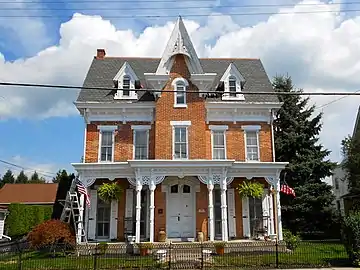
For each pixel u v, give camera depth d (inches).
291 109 1400.1
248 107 1064.2
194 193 1000.2
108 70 1182.3
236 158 1047.6
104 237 1000.2
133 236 907.4
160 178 921.5
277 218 940.0
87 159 1028.5
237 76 1109.7
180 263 705.6
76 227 975.6
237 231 1006.4
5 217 1659.7
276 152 1347.2
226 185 938.1
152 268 674.8
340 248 899.4
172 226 985.5
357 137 1416.1
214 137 1061.8
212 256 799.7
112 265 697.6
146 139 1050.1
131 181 949.8
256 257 772.6
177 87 1042.7
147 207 1004.6
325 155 1343.5
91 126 1051.9
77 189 951.0
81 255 847.7
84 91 1091.9
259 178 1032.8
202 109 1026.1
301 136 1330.0
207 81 1028.5
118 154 1037.2
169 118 1017.5
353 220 702.5
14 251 864.9
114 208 1008.2
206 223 981.2
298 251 858.8
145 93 1088.2
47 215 1700.3
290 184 1295.5
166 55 1038.4
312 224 1251.2
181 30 1058.1
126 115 1059.9
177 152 1002.1
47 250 869.2
